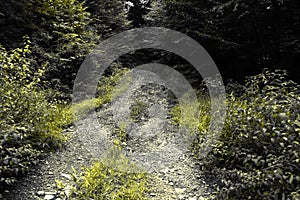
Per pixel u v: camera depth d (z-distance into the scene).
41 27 8.84
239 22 8.59
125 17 21.08
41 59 7.51
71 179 3.83
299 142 3.42
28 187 3.49
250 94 5.09
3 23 7.23
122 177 3.96
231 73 9.12
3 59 4.59
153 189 3.91
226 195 3.43
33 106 4.70
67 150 4.88
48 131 4.85
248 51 8.59
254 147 3.94
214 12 9.38
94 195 3.29
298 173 3.13
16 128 3.73
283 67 7.46
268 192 3.08
